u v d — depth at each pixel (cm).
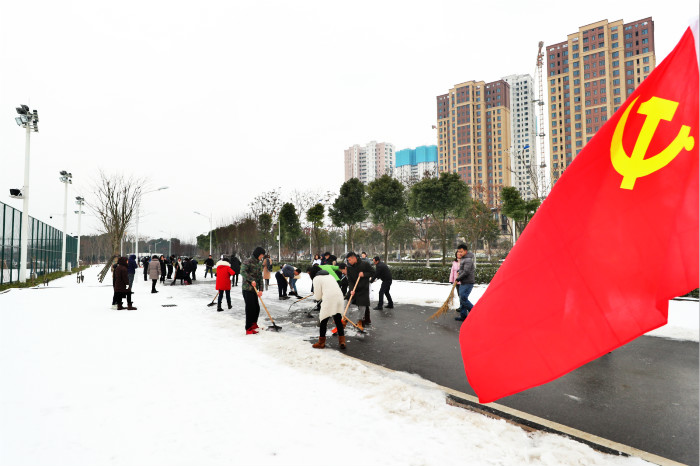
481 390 233
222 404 384
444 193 2491
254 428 327
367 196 2984
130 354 590
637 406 398
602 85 8662
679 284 189
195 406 379
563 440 300
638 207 202
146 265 2484
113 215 3031
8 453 284
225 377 475
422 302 1217
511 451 281
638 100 207
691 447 306
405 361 584
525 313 223
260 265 780
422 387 460
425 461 269
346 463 267
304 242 5319
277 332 790
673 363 554
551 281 219
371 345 686
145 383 451
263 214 4606
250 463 269
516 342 224
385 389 418
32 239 2555
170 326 837
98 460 274
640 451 293
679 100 195
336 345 689
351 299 821
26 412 364
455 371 532
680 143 193
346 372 488
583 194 217
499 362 228
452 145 11506
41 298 1411
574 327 211
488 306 235
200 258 7794
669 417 369
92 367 518
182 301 1332
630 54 8444
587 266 211
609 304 204
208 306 1170
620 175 208
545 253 223
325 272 677
